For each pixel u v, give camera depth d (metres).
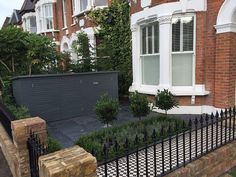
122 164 3.80
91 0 11.03
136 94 5.89
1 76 9.19
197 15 6.62
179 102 7.05
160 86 7.23
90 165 2.18
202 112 6.95
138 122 5.43
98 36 11.10
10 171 4.34
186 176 3.50
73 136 5.36
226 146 4.22
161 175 3.29
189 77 7.12
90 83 7.31
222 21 6.07
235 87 6.43
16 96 6.90
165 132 4.06
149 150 4.29
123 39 9.84
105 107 5.13
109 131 4.88
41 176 2.23
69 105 6.96
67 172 2.04
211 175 3.91
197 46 6.75
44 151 2.68
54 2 16.00
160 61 7.20
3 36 9.20
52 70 9.29
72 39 13.27
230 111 4.34
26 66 9.57
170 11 6.77
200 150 4.16
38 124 3.51
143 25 7.96
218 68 6.33
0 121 5.68
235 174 4.16
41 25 17.48
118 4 9.85
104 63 9.81
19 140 3.40
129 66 9.57
